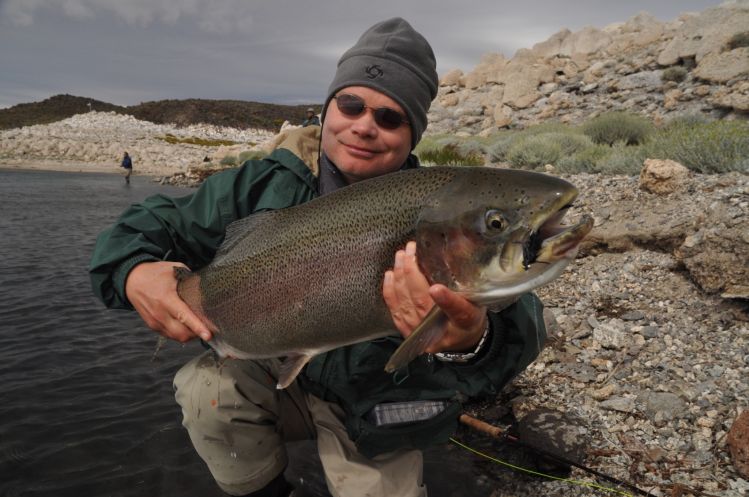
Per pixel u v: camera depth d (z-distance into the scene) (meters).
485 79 13.93
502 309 0.74
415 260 0.66
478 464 1.28
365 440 0.91
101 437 1.34
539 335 0.89
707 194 2.45
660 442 1.25
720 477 1.11
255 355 0.90
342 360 0.88
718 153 3.18
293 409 1.04
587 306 1.99
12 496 1.11
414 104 0.93
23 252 3.75
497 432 1.29
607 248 2.41
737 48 8.68
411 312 0.67
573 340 1.76
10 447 1.28
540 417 1.32
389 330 0.77
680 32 10.21
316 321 0.81
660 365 1.53
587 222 0.59
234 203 0.95
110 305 0.92
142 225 0.92
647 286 2.04
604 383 1.51
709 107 7.77
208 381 0.96
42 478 1.17
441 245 0.68
